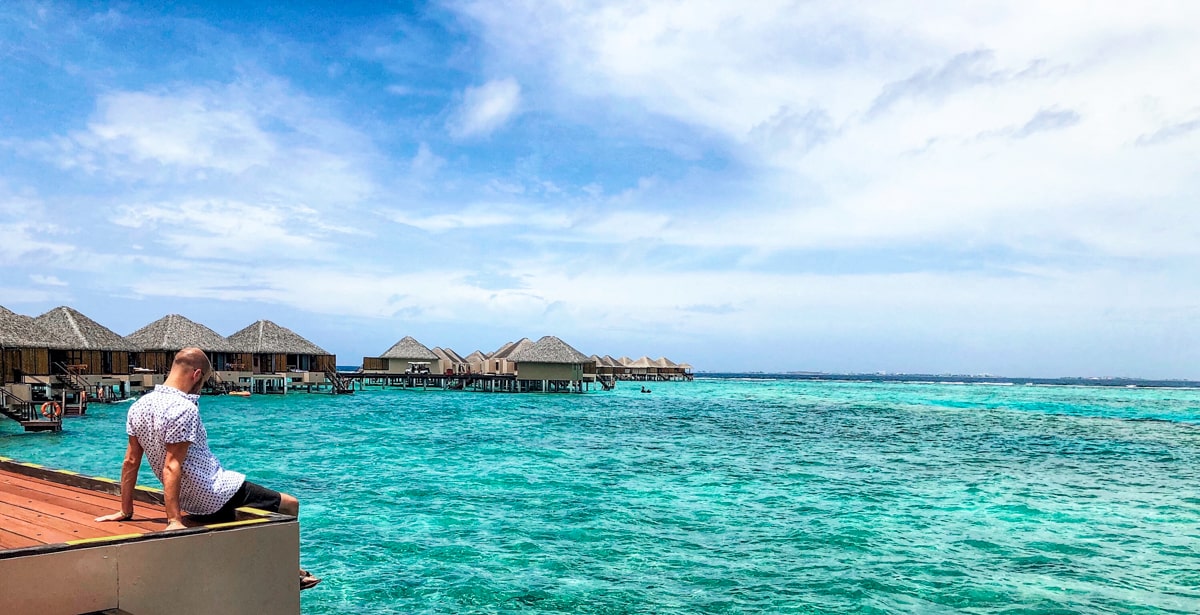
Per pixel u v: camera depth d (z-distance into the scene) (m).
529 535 11.95
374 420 33.88
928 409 50.00
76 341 40.03
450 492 15.53
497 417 37.25
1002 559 10.87
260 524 3.79
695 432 30.44
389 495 15.14
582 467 19.53
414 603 8.83
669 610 8.70
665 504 14.62
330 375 56.81
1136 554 11.17
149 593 3.37
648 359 114.94
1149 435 31.08
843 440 27.78
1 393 27.77
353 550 10.96
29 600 3.00
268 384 53.00
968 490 16.64
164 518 4.17
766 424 35.12
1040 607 8.85
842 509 14.34
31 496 4.82
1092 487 17.23
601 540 11.70
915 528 12.76
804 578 9.89
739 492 16.06
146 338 49.31
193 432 3.84
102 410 35.47
